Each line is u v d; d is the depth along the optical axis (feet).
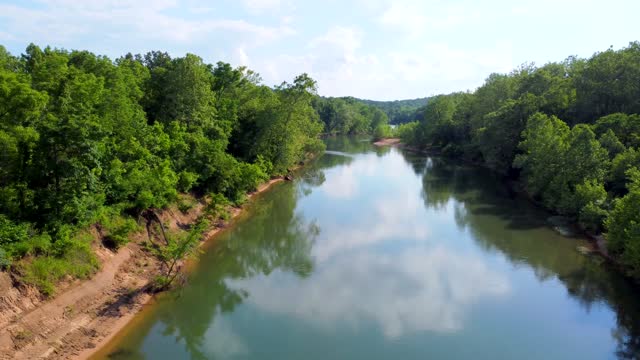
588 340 81.92
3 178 86.74
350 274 111.75
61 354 71.56
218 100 219.41
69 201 89.04
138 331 82.94
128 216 112.78
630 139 163.12
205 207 146.00
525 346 80.02
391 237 140.56
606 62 204.64
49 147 86.79
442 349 78.89
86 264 89.40
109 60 143.02
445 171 278.87
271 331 84.74
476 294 99.91
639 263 98.07
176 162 144.87
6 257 74.69
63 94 98.73
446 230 147.02
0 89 82.33
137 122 126.72
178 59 172.86
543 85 254.47
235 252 127.13
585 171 150.10
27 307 73.72
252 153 218.59
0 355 65.67
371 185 229.86
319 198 197.06
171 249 106.22
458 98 446.60
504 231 144.56
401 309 93.25
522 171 207.51
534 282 105.70
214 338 82.17
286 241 137.49
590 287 102.58
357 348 79.00
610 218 114.32
